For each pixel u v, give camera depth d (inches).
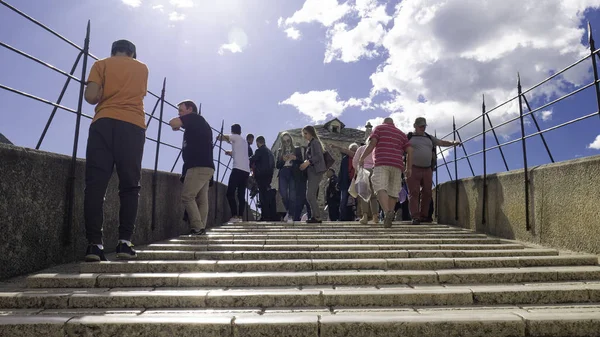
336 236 214.1
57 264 152.9
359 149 303.3
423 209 291.0
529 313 98.2
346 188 362.6
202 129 232.7
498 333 91.7
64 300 111.0
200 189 237.0
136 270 140.9
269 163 364.5
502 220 227.3
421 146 284.5
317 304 112.2
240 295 112.7
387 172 255.4
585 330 91.1
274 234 225.8
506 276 132.0
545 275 132.6
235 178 316.5
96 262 142.6
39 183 144.9
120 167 153.3
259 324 92.6
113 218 191.9
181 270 142.1
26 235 138.9
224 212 381.7
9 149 133.0
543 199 192.7
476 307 109.4
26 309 109.2
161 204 241.0
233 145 321.7
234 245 179.5
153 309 109.7
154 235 230.2
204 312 106.3
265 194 365.4
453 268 148.6
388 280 129.9
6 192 131.6
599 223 158.7
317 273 132.3
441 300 112.7
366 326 92.1
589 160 164.7
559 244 181.2
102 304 111.7
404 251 165.8
